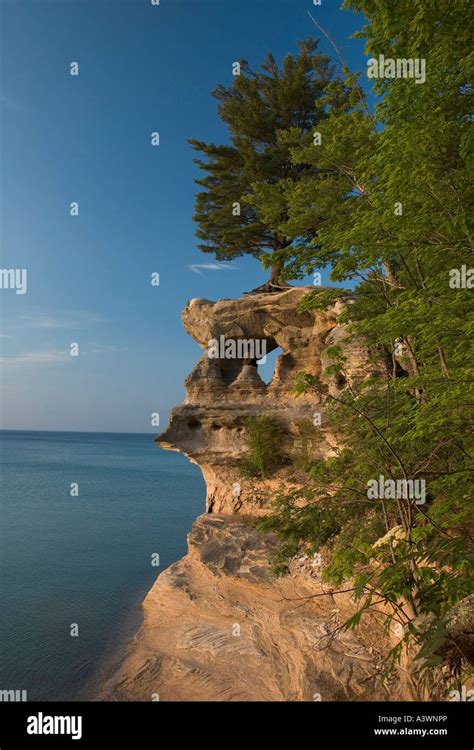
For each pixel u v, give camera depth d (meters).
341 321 12.46
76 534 40.66
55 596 25.33
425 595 5.10
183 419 22.42
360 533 10.05
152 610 19.28
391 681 10.09
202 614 17.30
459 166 7.76
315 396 20.34
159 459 165.62
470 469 7.53
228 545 18.25
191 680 14.82
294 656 12.84
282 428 20.53
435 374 7.22
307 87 24.78
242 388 21.97
